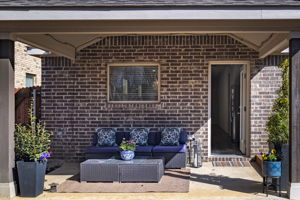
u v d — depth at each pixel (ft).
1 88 21.06
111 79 31.91
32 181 20.97
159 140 30.19
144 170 24.06
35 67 42.98
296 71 20.45
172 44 31.01
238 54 30.55
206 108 30.91
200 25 20.58
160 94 31.17
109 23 20.67
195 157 29.04
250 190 22.11
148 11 19.44
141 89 31.65
